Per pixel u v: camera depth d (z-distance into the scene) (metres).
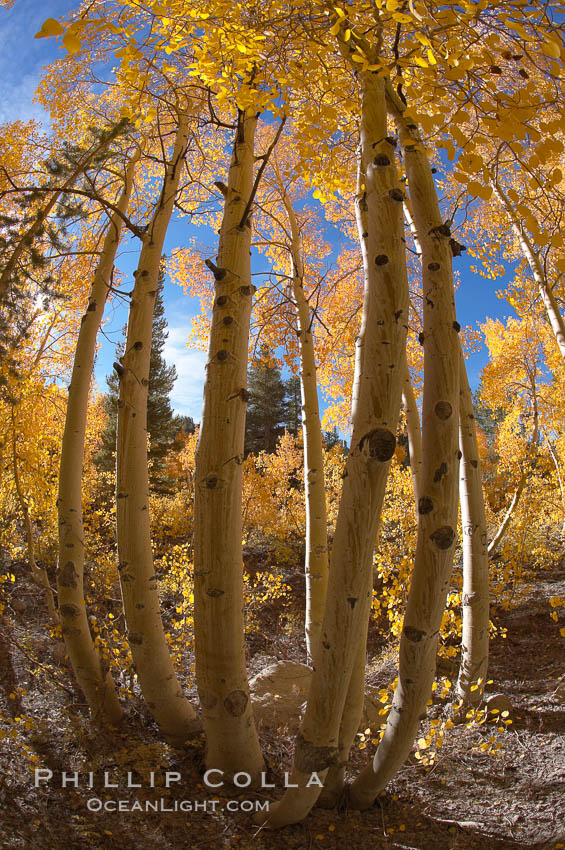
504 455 9.20
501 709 4.46
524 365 9.58
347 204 7.34
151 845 2.58
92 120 5.92
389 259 2.39
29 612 6.69
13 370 5.08
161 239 4.29
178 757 3.47
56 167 4.62
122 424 3.83
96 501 12.20
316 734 2.42
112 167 5.42
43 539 8.30
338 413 9.39
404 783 3.32
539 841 2.66
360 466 2.31
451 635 6.21
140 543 3.71
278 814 2.68
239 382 3.17
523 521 8.95
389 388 2.32
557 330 5.43
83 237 6.12
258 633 7.46
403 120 2.78
